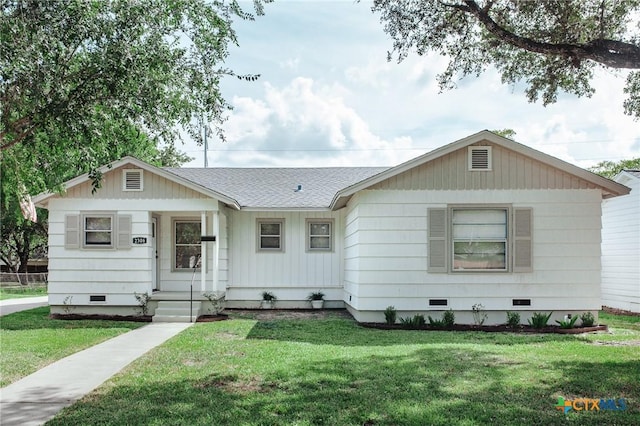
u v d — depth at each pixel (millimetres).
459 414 5578
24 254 37562
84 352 9484
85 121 7051
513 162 12773
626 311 17016
